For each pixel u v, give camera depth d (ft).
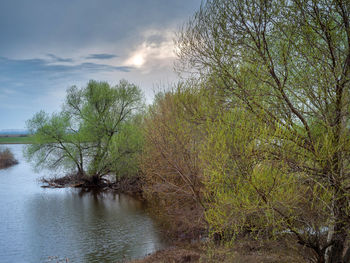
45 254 46.55
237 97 19.92
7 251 47.75
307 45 17.58
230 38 19.88
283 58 17.89
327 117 17.52
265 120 18.35
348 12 17.40
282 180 15.76
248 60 19.52
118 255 45.42
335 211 18.11
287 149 17.03
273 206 16.44
